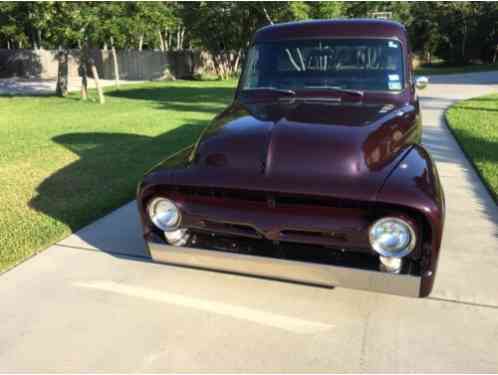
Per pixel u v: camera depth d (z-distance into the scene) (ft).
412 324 9.36
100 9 43.14
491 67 111.34
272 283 11.00
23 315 9.89
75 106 47.62
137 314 9.90
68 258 12.46
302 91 12.01
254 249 8.93
